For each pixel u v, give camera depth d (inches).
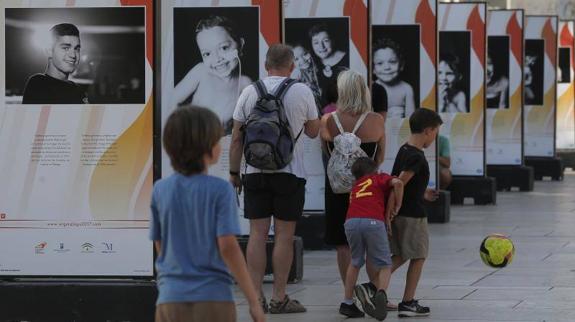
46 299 492.1
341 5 799.7
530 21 1507.1
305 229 796.6
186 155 300.7
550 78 1513.3
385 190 505.0
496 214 1069.8
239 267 299.7
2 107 489.1
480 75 1142.3
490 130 1342.3
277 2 629.3
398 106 927.7
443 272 679.1
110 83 485.7
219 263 301.1
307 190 794.2
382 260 503.2
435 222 989.2
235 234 299.4
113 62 485.7
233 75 630.5
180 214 301.4
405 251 516.1
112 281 491.8
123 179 487.2
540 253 770.8
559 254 765.9
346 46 800.3
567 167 1807.3
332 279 653.3
